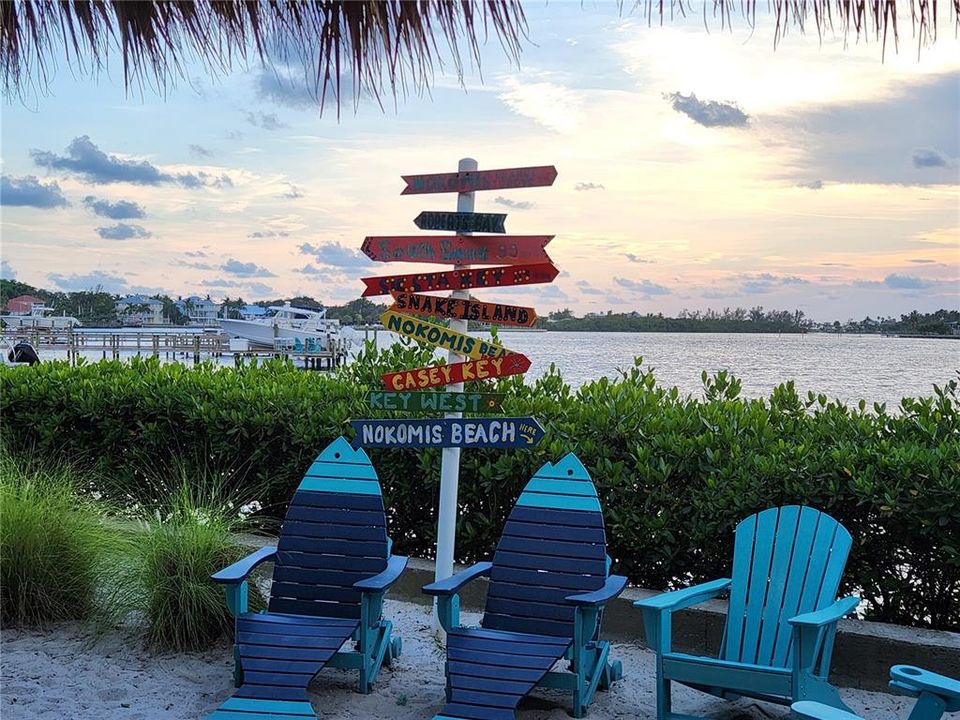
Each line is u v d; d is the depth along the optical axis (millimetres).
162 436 6145
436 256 4777
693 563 4805
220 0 2881
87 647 4465
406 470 5469
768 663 3807
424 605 5316
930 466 4207
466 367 4680
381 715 3852
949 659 4043
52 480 5355
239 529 5648
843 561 3840
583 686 3816
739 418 5129
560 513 4184
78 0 3088
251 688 3658
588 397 5727
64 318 77750
